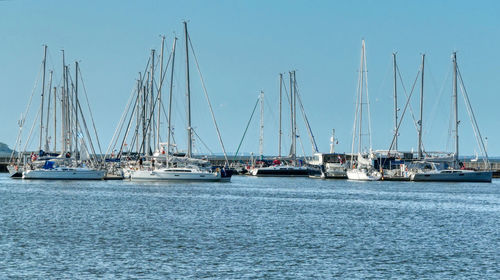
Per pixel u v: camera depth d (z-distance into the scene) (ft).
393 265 444.96
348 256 472.44
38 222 631.56
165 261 449.89
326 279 406.82
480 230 608.60
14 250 481.05
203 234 563.48
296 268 433.07
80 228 593.01
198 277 408.26
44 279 400.26
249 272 421.59
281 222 647.97
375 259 463.01
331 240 539.70
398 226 631.15
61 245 503.61
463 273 424.87
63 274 412.16
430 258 468.34
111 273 415.85
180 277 407.85
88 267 430.61
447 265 446.19
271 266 438.40
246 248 498.69
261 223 638.53
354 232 586.04
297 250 492.95
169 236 550.77
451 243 531.50
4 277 403.95
